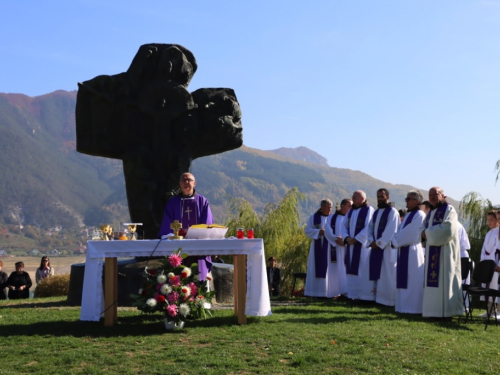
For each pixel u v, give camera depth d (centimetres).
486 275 1015
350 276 1331
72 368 655
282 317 948
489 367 686
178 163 1317
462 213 1847
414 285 1116
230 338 778
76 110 1316
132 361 677
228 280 1175
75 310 1045
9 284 1514
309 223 1468
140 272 1102
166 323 828
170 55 1334
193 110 1349
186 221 985
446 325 958
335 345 746
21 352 714
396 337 804
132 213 1313
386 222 1238
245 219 2305
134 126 1317
